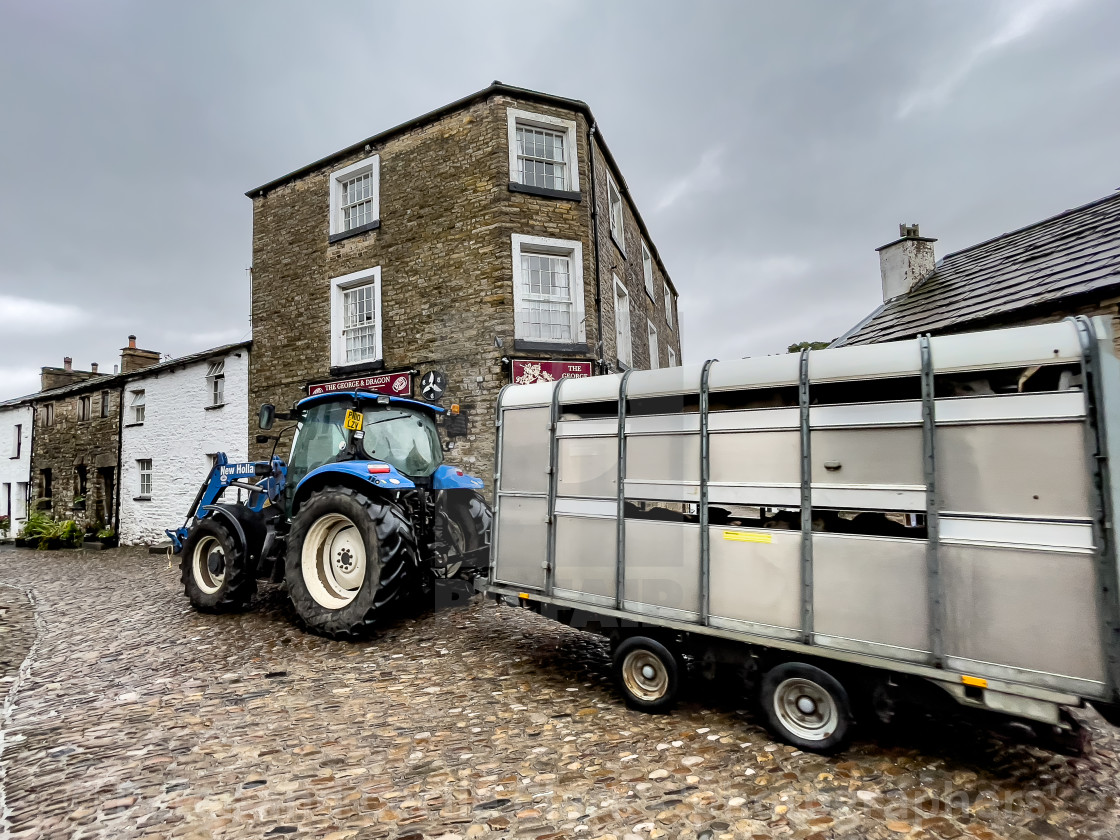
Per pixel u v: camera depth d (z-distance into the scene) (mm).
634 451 3203
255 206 11367
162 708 3244
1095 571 1982
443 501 5039
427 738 2836
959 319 5602
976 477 2240
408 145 9414
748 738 2768
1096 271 4852
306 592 4633
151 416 13375
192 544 5703
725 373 2914
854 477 2512
